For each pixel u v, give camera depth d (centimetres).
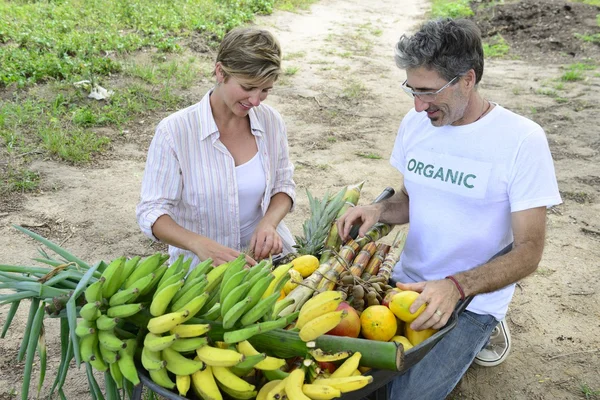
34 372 367
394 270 344
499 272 266
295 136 768
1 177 606
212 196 335
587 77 1073
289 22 1420
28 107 755
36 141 688
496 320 312
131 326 220
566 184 641
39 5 1205
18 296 219
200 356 194
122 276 209
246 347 204
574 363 387
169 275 213
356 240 306
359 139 769
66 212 557
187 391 207
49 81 850
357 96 934
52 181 611
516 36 1399
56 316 219
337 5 1681
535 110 886
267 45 292
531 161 282
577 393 364
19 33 980
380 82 1018
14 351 382
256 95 302
